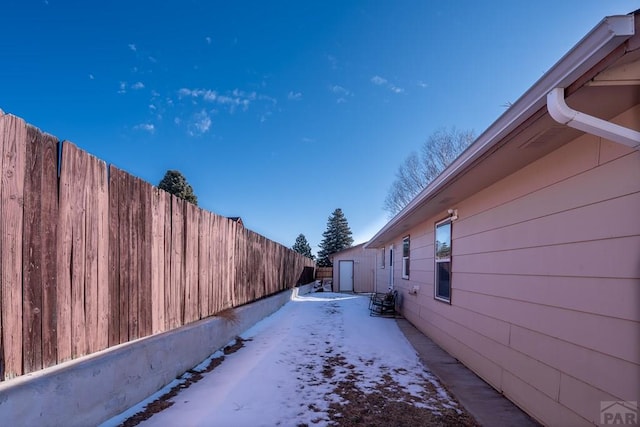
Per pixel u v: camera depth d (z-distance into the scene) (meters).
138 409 3.05
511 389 3.55
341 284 19.14
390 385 3.94
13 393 1.96
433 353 5.50
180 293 4.24
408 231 9.09
